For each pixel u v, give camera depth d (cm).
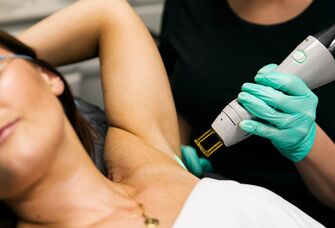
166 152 115
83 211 96
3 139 83
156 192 100
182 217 90
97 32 128
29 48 101
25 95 87
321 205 138
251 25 134
